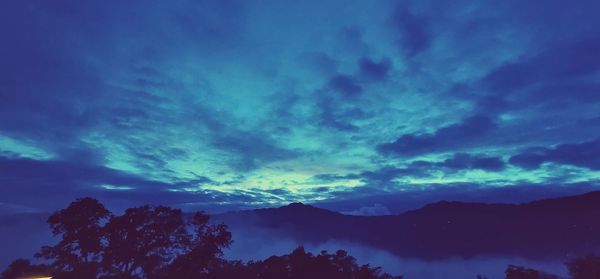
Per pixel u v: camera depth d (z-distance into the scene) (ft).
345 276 152.05
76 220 115.14
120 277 118.42
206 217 130.11
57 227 116.26
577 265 143.64
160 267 124.47
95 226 118.42
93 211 117.91
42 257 114.83
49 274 115.03
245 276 133.28
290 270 146.10
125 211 122.93
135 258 119.96
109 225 117.91
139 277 123.65
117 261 118.01
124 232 120.37
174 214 126.82
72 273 112.16
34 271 116.67
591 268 138.00
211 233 129.29
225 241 128.57
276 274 141.08
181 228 128.57
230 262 137.90
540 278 140.05
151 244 122.01
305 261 147.64
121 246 117.08
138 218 121.39
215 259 128.88
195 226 129.29
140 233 120.26
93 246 115.75
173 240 127.95
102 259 117.60
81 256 117.80
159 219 124.77
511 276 143.43
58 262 114.93
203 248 123.95
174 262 122.93
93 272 114.42
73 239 115.44
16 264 117.39
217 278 126.11
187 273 120.67
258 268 140.15
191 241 128.36
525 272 141.49
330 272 147.43
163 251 125.80
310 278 144.05
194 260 122.42
